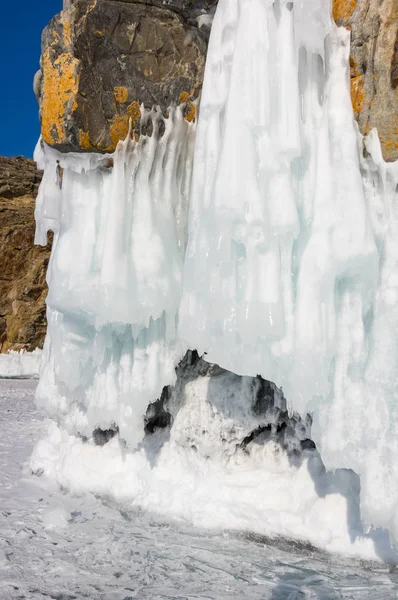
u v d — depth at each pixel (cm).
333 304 337
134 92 442
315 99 363
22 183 2619
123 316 423
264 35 359
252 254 351
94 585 311
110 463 490
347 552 346
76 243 464
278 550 363
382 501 311
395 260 330
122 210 439
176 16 441
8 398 1261
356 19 353
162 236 443
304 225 358
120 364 466
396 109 342
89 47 425
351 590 302
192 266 387
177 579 319
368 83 349
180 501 425
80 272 453
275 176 354
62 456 538
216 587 309
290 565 339
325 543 354
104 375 475
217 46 395
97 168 461
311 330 333
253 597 297
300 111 360
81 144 436
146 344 455
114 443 502
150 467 461
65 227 476
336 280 344
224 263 361
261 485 404
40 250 2478
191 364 473
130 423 457
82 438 539
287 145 350
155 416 492
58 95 433
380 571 328
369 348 332
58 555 352
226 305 360
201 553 358
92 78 429
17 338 2348
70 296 452
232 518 395
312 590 303
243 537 385
